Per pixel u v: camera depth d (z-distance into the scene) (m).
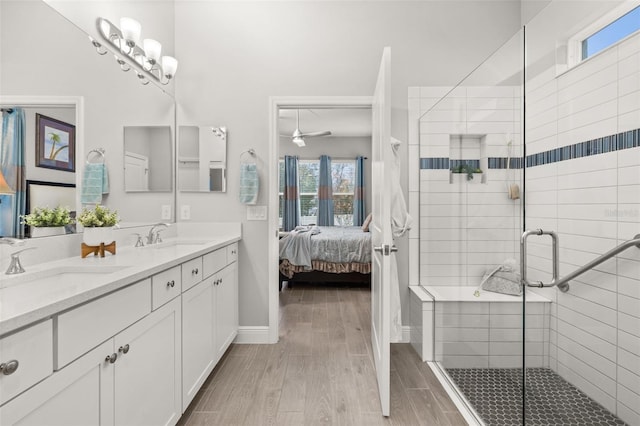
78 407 0.92
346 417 1.69
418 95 2.63
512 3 2.62
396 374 2.15
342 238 4.45
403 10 2.64
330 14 2.65
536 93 1.71
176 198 2.67
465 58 2.62
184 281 1.61
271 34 2.65
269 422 1.64
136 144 2.17
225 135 2.64
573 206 1.57
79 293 0.89
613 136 1.43
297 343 2.62
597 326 1.48
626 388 1.41
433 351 2.34
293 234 4.48
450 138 2.27
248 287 2.66
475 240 1.98
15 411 0.72
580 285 1.53
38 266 1.36
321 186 7.06
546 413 1.57
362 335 2.78
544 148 1.70
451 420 1.67
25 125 1.36
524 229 1.67
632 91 1.36
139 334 1.22
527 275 1.66
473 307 1.92
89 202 1.74
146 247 2.00
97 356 0.99
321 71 2.64
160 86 2.45
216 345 2.08
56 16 1.54
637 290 1.37
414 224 2.64
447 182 2.25
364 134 6.81
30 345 0.76
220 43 2.65
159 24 2.45
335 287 4.50
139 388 1.22
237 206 2.67
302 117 5.40
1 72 1.26
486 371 1.84
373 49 2.64
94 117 1.78
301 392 1.91
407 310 2.66
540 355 1.64
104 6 1.91
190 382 1.68
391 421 1.66
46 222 1.46
